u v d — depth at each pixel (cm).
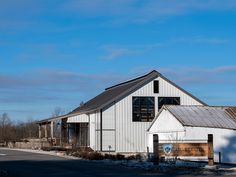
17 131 7338
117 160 3167
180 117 3412
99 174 2191
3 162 2878
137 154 3794
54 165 2669
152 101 4478
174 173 2328
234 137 3166
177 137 3356
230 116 3531
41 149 4428
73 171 2317
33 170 2355
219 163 3166
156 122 3750
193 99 4534
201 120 3391
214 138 3262
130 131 4431
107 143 4381
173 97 4509
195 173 2341
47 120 4962
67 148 4291
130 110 4444
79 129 4859
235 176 2212
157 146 2725
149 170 2447
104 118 4403
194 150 2869
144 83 4475
